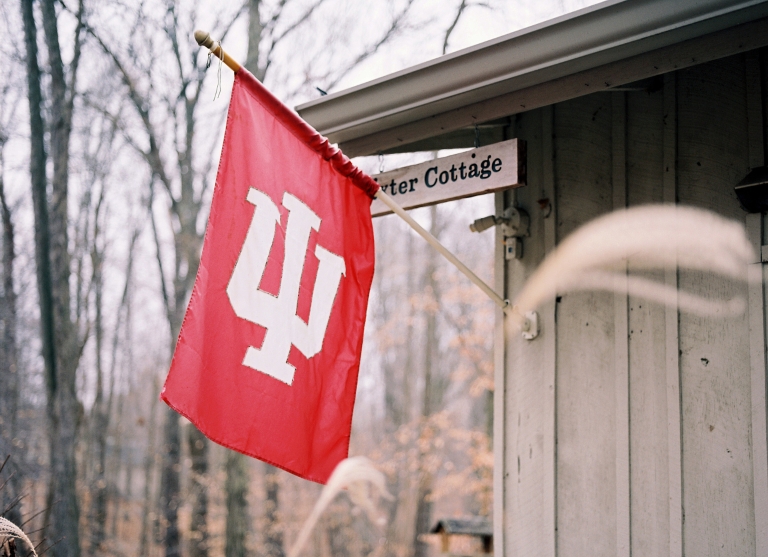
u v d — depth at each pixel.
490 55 3.51
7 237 13.67
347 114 4.07
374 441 25.97
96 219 18.88
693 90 3.97
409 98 3.84
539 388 4.44
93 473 17.94
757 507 3.49
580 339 4.29
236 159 3.23
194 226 15.76
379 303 24.11
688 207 3.93
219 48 3.24
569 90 3.51
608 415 4.12
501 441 4.58
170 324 16.50
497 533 4.51
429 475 18.77
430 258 20.58
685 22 3.03
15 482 8.26
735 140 3.79
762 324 3.57
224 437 3.03
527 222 4.62
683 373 3.83
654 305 4.00
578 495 4.18
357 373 3.59
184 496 16.50
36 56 13.45
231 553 15.17
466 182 4.02
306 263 3.45
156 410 25.69
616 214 4.22
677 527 3.74
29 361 14.04
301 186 3.49
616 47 3.20
